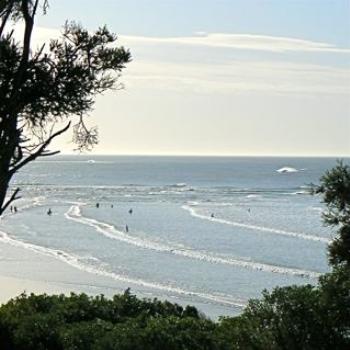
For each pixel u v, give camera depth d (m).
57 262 147.62
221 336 30.86
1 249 165.88
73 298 38.59
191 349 29.77
